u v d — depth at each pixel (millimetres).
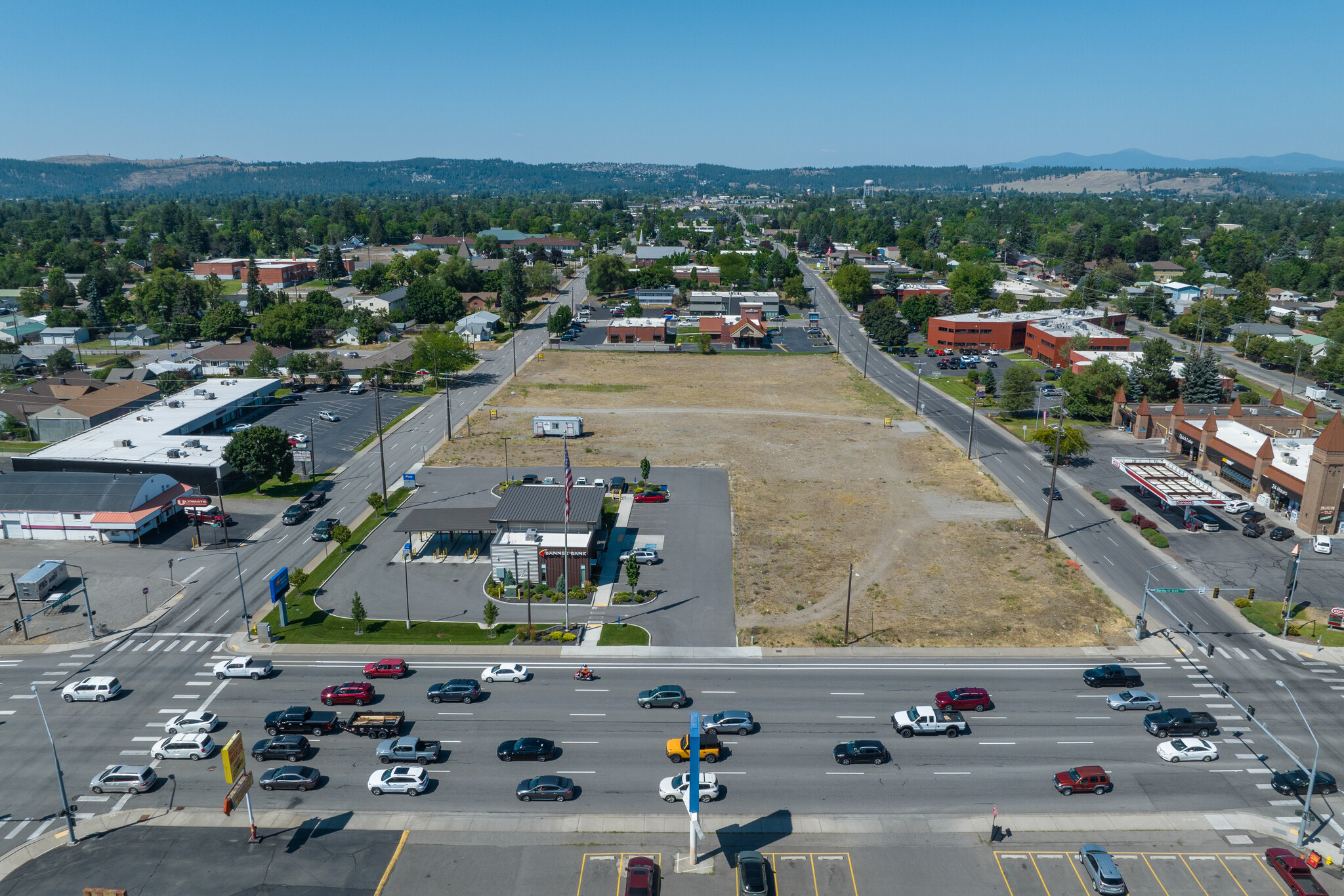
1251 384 187625
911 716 67250
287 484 126062
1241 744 66000
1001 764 63531
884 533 109312
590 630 84125
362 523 111312
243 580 93312
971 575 96812
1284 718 69375
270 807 58594
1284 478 112375
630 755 64438
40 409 152750
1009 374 163875
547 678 75375
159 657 78562
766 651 80125
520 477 129375
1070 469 134625
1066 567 98375
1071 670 76875
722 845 55062
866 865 53375
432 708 70438
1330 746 65688
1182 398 162750
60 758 64062
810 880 52094
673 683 74500
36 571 91125
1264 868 53406
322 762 63688
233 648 80438
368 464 136125
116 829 56438
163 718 69250
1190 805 59188
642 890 49781
